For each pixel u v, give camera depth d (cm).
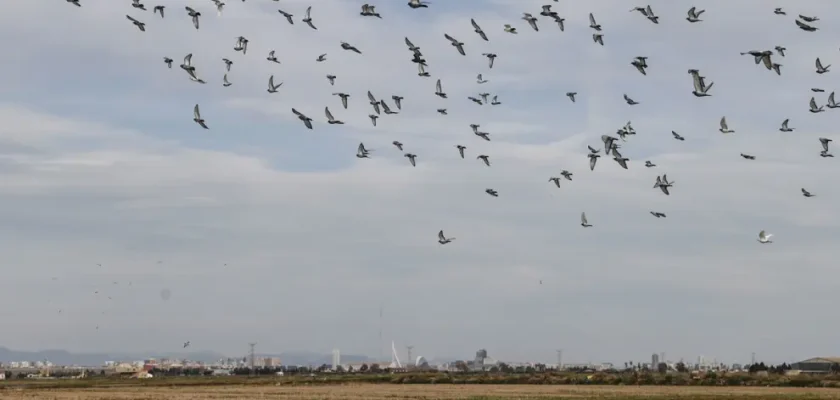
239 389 17850
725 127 7775
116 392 16200
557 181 9119
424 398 13175
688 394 15075
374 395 14438
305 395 14488
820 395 14612
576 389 18075
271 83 7744
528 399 12862
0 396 14250
